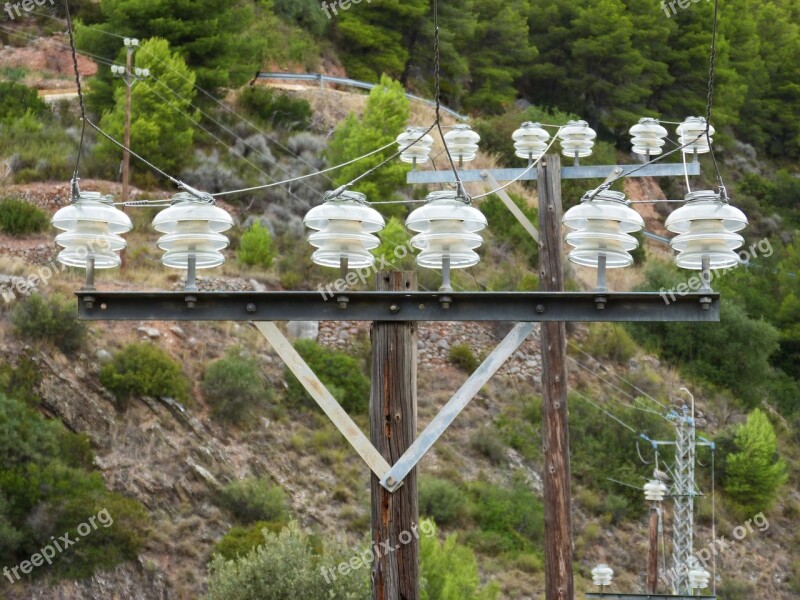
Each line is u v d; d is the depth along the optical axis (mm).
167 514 23359
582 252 7832
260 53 46844
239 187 35312
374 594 7945
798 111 67375
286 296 7566
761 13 72062
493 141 46344
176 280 29156
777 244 54656
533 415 31094
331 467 26641
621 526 29891
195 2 39781
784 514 34594
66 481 22094
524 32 59125
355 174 35750
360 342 30625
